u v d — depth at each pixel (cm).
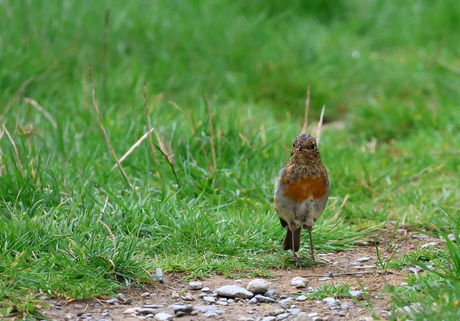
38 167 915
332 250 884
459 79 1599
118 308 681
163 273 775
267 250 861
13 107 1263
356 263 830
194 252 832
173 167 1020
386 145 1366
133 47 1544
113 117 1247
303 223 816
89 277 711
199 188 1016
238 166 1073
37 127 1170
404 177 1164
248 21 1739
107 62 1463
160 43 1562
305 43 1688
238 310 685
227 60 1578
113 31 1535
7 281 683
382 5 2005
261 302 708
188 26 1627
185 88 1473
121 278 739
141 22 1587
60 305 672
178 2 1709
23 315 639
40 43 1465
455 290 633
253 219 909
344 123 1458
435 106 1520
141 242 816
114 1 1625
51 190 909
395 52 1816
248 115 1284
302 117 1491
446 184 1111
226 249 834
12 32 1455
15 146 919
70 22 1534
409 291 685
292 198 798
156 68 1482
